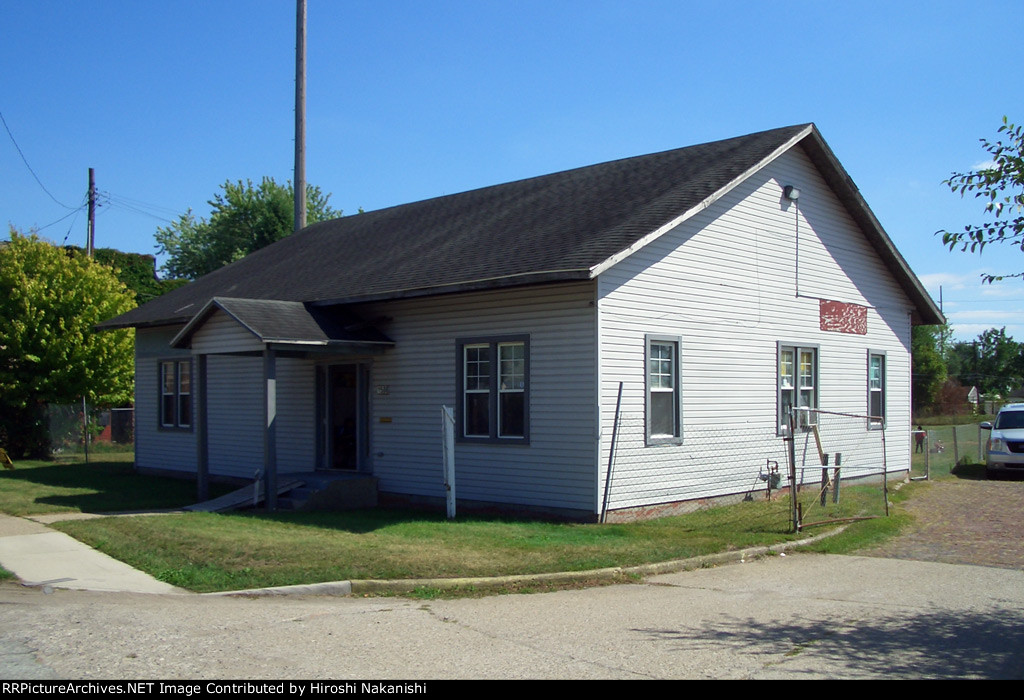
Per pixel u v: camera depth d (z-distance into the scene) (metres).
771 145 16.11
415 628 7.37
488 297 14.38
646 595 8.94
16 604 8.16
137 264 51.41
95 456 26.59
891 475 20.55
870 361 19.83
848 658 6.59
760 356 16.25
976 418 48.69
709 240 15.12
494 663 6.33
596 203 16.16
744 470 15.73
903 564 10.77
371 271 16.94
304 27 27.39
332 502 15.14
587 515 12.97
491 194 20.41
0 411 25.06
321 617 7.74
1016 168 8.41
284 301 15.91
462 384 14.78
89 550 10.95
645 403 13.66
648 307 13.77
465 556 10.29
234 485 18.92
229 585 9.01
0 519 13.54
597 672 6.14
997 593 9.10
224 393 19.62
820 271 18.11
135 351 22.50
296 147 27.44
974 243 8.69
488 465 14.33
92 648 6.60
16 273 25.69
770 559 11.11
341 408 17.20
